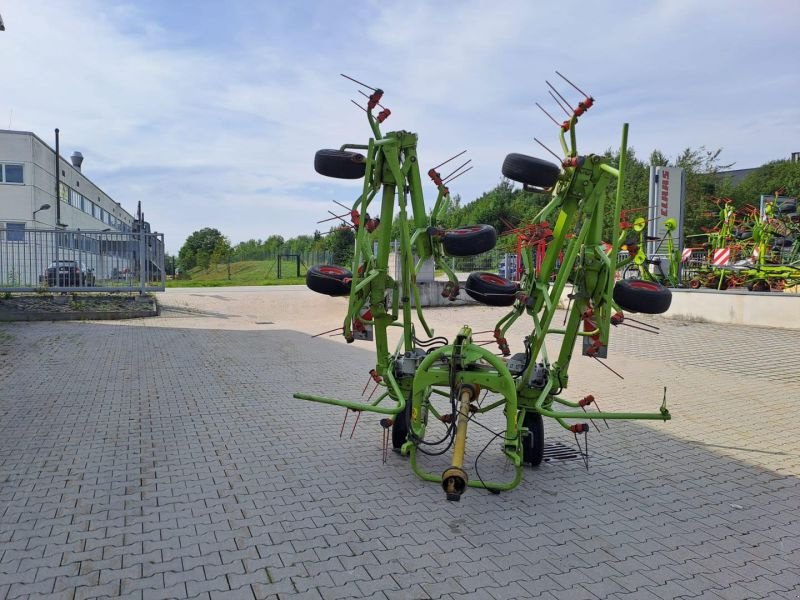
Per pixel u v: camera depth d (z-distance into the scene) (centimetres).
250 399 789
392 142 496
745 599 338
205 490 487
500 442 629
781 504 472
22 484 493
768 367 978
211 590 341
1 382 866
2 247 1777
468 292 537
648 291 487
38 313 1619
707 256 2131
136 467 537
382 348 556
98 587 342
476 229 513
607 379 914
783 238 1880
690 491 497
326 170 508
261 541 401
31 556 376
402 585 348
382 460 563
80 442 604
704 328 1370
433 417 719
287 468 540
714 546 402
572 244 481
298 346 1247
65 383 866
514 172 468
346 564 372
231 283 3344
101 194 5897
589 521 438
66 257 1836
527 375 500
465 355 477
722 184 4350
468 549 393
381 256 527
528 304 491
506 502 471
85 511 444
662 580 357
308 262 4166
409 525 428
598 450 604
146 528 418
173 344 1250
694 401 785
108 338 1320
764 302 1356
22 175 3859
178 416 704
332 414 721
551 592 342
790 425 682
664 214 1983
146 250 1895
